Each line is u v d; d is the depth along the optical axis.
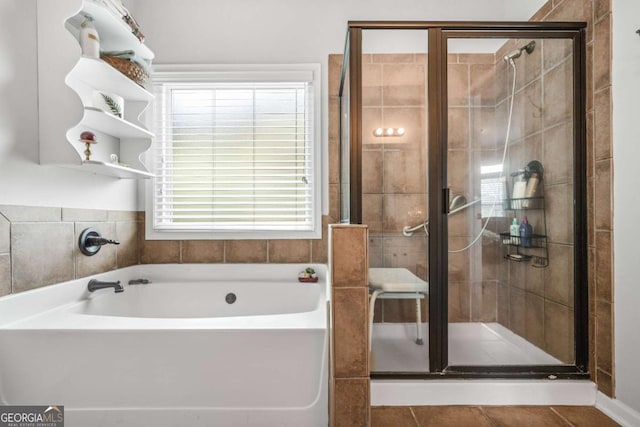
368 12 2.30
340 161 2.21
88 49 1.53
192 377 1.35
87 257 1.82
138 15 2.29
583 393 1.62
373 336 1.65
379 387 1.61
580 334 1.67
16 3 1.40
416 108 1.64
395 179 1.65
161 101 2.33
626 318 1.49
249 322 1.43
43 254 1.54
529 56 1.66
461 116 1.65
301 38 2.29
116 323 1.40
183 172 2.37
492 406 1.61
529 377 1.64
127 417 1.34
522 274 1.68
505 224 1.67
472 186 1.66
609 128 1.56
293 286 2.17
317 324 1.40
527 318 1.68
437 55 1.63
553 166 1.70
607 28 1.55
